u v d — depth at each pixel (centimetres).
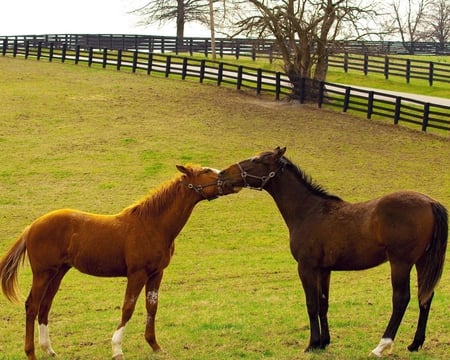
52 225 973
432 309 1215
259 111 3556
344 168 2739
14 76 4309
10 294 980
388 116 3353
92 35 6194
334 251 951
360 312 1213
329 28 3697
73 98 3769
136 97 3800
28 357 968
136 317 1256
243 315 1224
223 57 5734
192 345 1029
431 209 900
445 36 8050
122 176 2634
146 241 962
